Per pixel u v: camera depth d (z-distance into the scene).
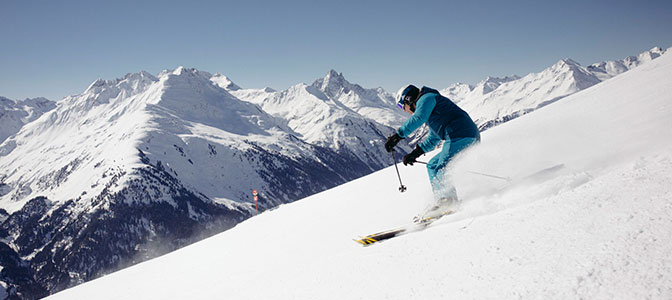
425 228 3.05
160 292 5.16
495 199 2.89
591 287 1.24
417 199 4.61
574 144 3.69
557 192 2.48
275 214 10.51
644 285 1.11
